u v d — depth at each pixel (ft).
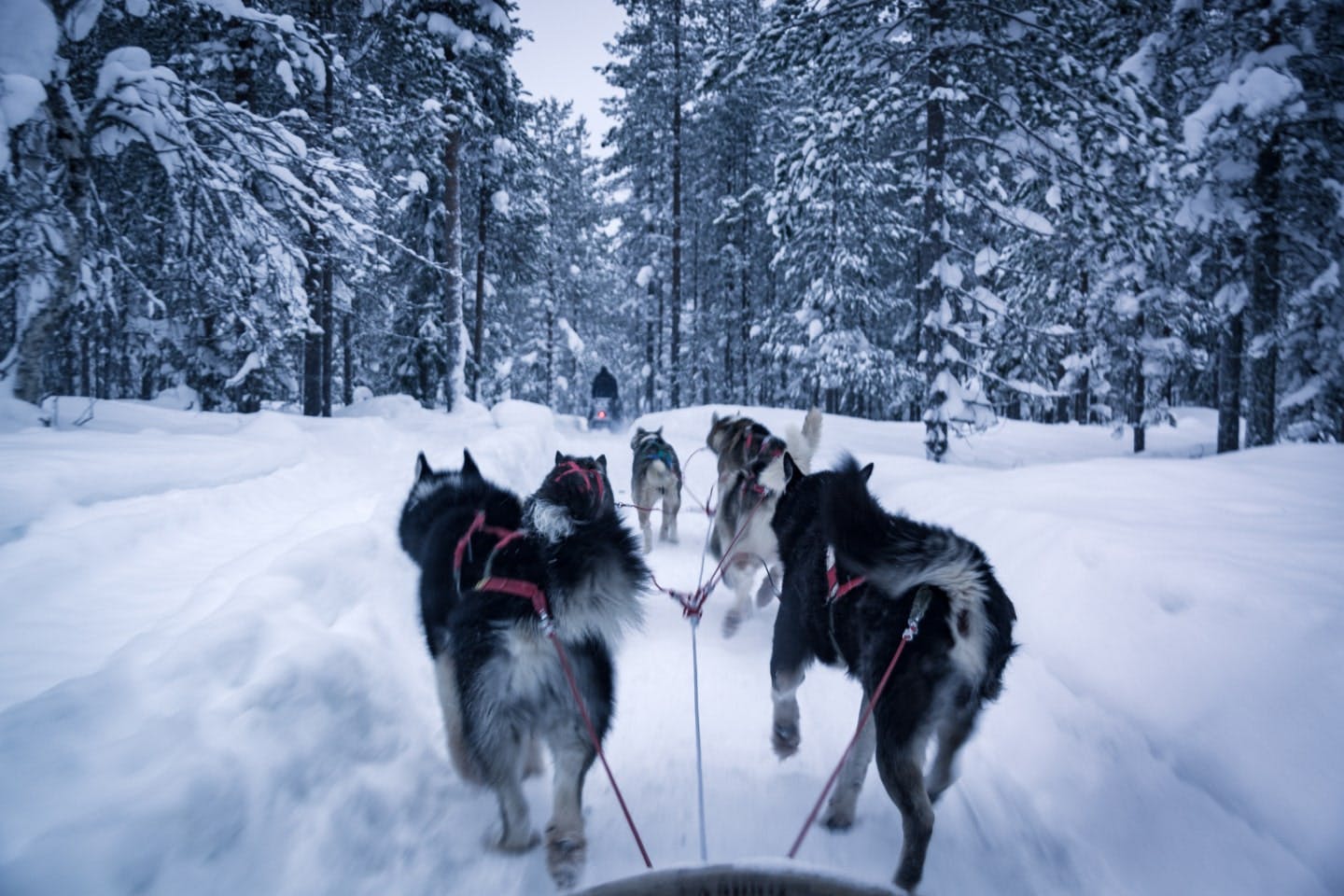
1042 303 69.67
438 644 12.04
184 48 39.19
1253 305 42.19
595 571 9.97
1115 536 16.14
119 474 19.38
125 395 73.15
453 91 65.98
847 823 10.74
